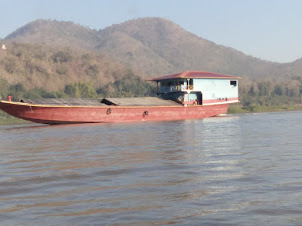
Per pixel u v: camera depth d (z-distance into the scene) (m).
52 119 52.91
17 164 16.55
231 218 8.16
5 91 132.50
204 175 12.76
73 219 8.32
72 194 10.52
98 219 8.29
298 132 32.38
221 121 56.41
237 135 30.09
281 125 43.88
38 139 30.95
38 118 52.22
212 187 10.95
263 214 8.34
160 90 71.56
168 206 9.15
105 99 59.38
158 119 62.41
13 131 44.50
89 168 14.80
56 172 14.07
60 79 184.25
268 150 19.39
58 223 8.09
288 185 10.84
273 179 11.74
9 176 13.44
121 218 8.32
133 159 17.09
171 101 67.56
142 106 59.78
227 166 14.49
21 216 8.60
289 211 8.48
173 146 22.39
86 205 9.38
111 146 23.31
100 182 12.03
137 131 36.84
